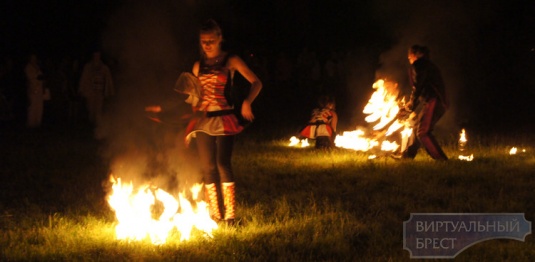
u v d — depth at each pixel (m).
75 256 6.56
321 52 36.97
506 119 21.66
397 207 8.66
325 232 7.40
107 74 20.58
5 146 15.60
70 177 11.25
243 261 6.41
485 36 33.41
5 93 23.47
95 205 8.84
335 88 27.31
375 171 11.33
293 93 27.77
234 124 7.70
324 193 9.57
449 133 17.22
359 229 7.48
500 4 33.72
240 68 7.68
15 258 6.54
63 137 17.44
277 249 6.74
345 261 6.43
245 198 9.31
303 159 12.93
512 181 10.30
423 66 12.13
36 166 12.51
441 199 9.08
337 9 39.31
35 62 20.02
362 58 34.88
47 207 8.89
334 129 14.40
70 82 22.33
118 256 6.50
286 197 9.25
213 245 6.83
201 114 7.82
